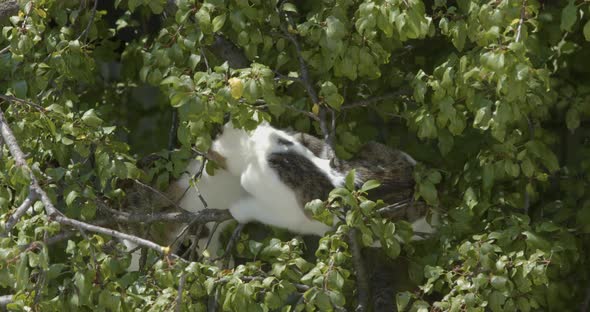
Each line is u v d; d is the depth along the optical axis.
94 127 10.20
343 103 10.93
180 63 10.24
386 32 9.41
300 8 11.69
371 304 11.24
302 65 10.18
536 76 9.31
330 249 9.69
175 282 9.37
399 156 10.73
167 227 11.62
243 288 9.22
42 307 9.38
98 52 12.30
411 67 11.59
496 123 9.06
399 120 11.92
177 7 10.49
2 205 9.80
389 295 11.51
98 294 9.63
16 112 10.11
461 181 10.73
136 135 13.78
